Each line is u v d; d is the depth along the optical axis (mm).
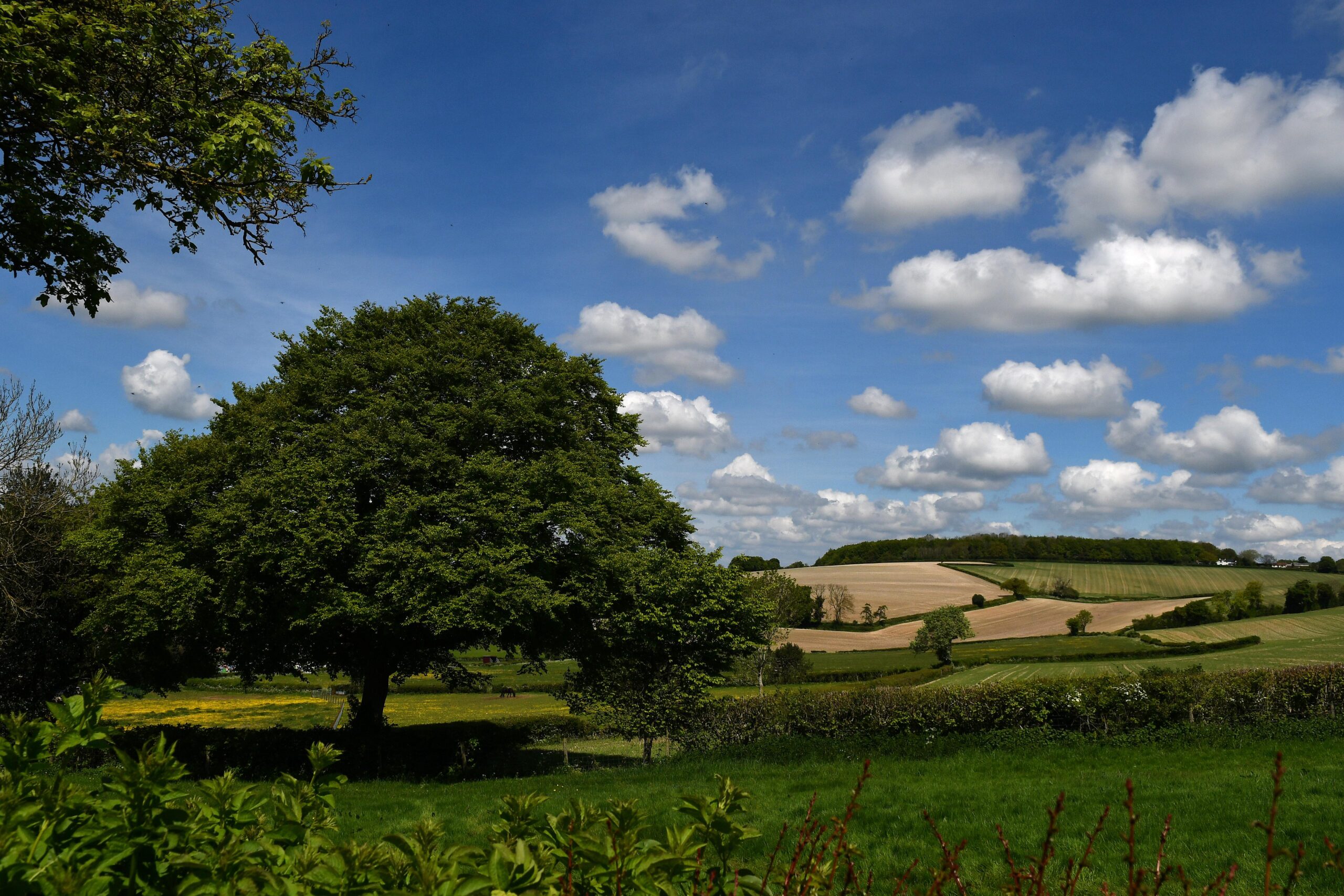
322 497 18797
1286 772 12305
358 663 24828
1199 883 7410
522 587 18734
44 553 22922
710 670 22062
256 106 9688
